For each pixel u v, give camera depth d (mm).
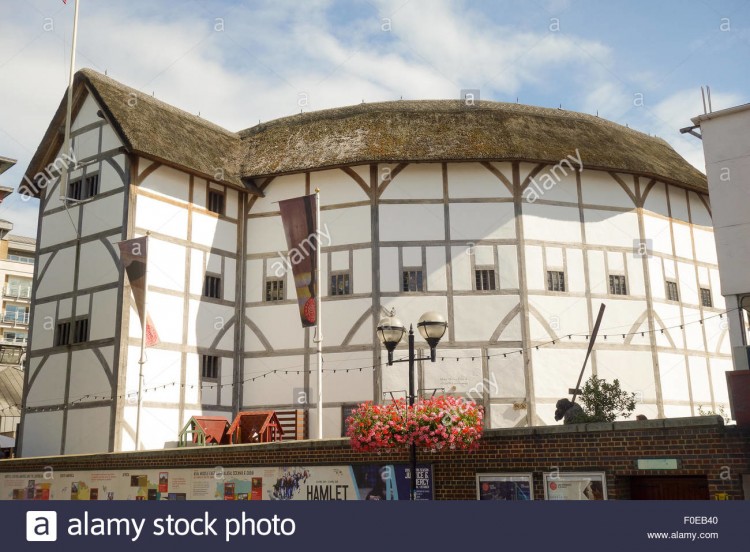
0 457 24188
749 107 14492
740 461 8266
